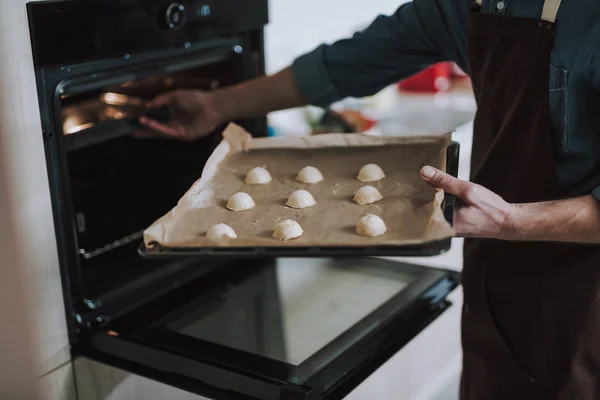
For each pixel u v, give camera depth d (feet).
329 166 3.73
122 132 3.81
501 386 3.91
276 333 3.61
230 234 3.03
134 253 4.09
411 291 4.08
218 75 4.49
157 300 3.87
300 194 3.35
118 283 3.79
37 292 3.26
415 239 2.95
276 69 6.71
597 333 3.59
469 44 3.59
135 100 4.27
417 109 7.06
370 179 3.55
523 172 3.46
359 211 3.28
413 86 7.64
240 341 3.52
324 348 3.46
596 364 3.66
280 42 6.73
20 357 3.38
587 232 3.15
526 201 3.49
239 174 3.66
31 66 3.07
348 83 4.26
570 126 3.32
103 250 4.05
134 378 3.56
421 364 4.45
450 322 4.83
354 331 3.64
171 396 3.53
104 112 4.00
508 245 3.65
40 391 3.39
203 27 3.92
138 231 4.28
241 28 4.19
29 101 3.08
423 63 4.19
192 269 4.15
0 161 3.06
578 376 3.68
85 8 3.25
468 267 3.84
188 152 4.52
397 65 4.19
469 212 2.92
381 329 3.67
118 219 4.30
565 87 3.25
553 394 3.77
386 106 7.09
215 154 3.71
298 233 3.04
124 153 4.34
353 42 4.23
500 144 3.49
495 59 3.46
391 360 3.99
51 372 3.41
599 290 3.51
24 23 3.01
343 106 6.80
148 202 4.46
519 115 3.40
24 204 3.14
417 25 4.00
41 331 3.32
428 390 4.67
